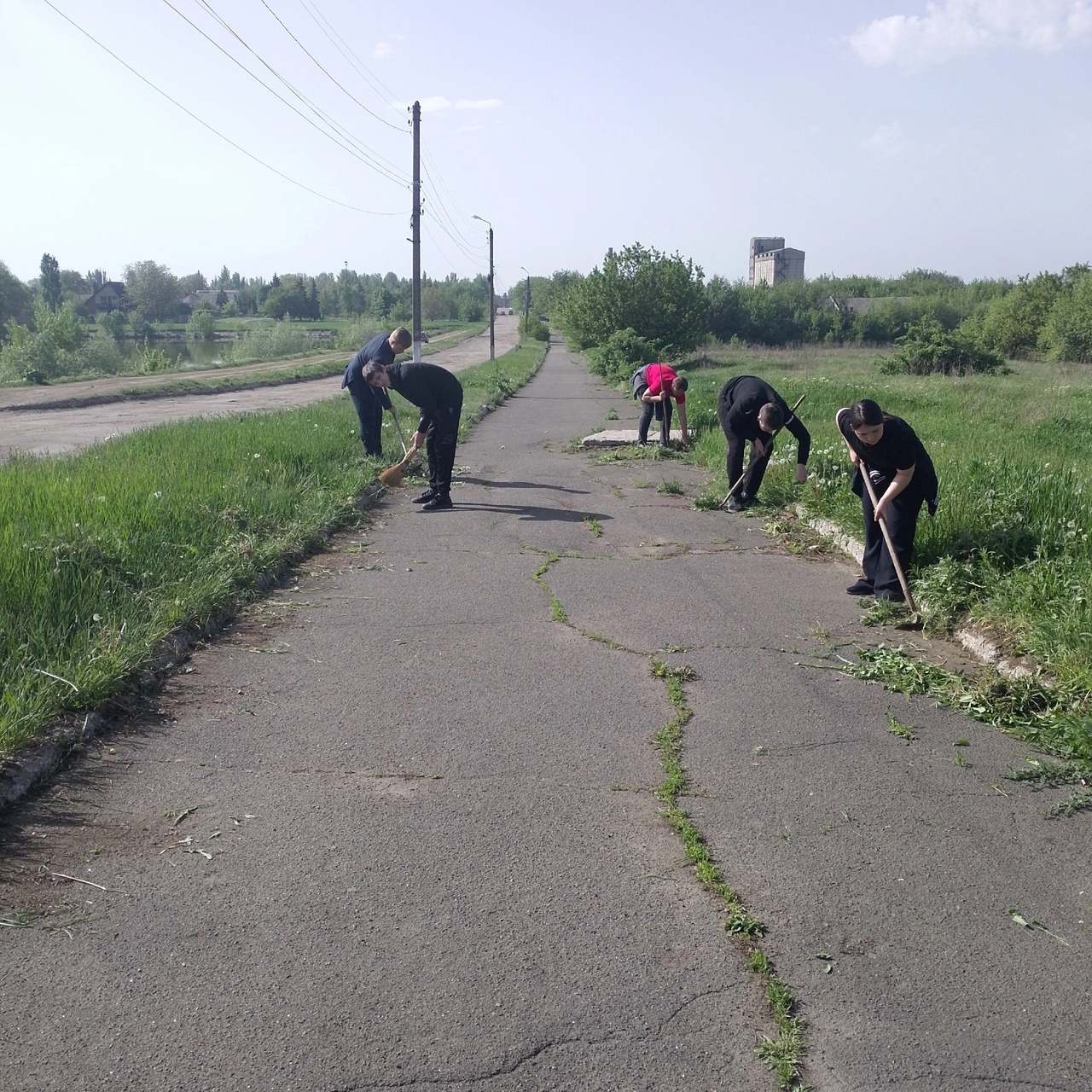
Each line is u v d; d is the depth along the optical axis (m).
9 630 5.00
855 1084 2.49
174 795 3.93
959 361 34.78
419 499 10.12
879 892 3.34
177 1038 2.61
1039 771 4.19
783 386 23.41
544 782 4.10
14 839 3.56
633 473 12.33
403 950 2.99
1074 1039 2.67
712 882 3.37
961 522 7.43
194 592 6.01
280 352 58.81
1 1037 2.59
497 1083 2.47
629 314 43.66
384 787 4.04
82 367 46.47
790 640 6.00
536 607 6.58
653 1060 2.55
